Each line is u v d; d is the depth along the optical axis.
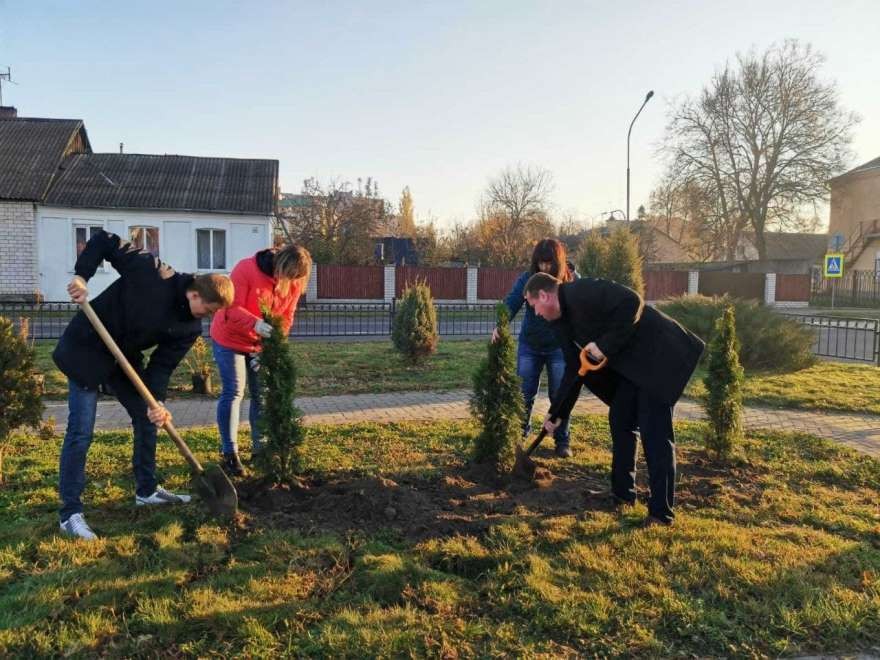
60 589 3.00
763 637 2.79
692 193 38.91
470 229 42.38
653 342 3.94
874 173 41.41
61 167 22.89
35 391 4.54
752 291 32.12
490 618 2.90
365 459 5.11
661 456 3.91
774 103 36.44
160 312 3.70
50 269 21.28
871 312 28.50
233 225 22.78
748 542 3.66
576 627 2.81
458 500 4.24
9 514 3.91
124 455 5.10
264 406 4.26
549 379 5.49
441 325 18.08
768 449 5.67
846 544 3.68
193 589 3.04
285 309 4.87
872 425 6.74
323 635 2.69
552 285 4.08
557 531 3.75
